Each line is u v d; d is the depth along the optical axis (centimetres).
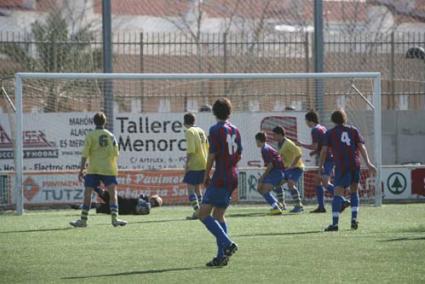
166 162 4759
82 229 3244
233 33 6131
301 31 5834
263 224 3372
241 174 4612
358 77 4506
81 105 5031
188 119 3719
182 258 2394
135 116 4741
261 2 6438
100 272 2166
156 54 5747
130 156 4731
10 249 2636
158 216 3866
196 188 3694
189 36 6644
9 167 4681
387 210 4069
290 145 3975
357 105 5012
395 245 2609
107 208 4006
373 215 3788
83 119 4712
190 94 5241
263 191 3894
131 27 6781
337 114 3095
